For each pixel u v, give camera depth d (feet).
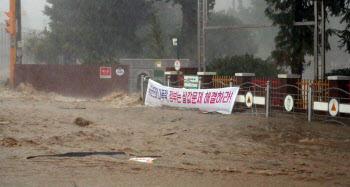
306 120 48.55
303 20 74.33
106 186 16.16
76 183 16.57
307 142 34.83
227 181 18.10
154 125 44.55
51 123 41.47
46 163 21.57
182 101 61.00
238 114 54.80
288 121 47.70
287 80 54.75
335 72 71.72
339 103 44.65
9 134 33.06
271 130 41.19
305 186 17.42
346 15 68.49
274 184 17.63
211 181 17.97
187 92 60.59
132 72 126.21
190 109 59.98
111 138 34.22
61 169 19.88
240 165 24.21
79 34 171.94
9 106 61.26
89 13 173.88
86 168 20.43
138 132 38.78
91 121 44.39
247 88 61.67
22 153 24.89
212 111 57.36
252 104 58.85
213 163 24.70
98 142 31.86
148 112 57.41
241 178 19.10
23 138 30.89
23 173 18.51
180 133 38.83
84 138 32.63
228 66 101.09
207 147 31.58
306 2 71.00
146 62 126.52
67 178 17.60
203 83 64.49
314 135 38.50
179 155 27.48
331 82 49.78
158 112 57.31
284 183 17.97
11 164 20.90
